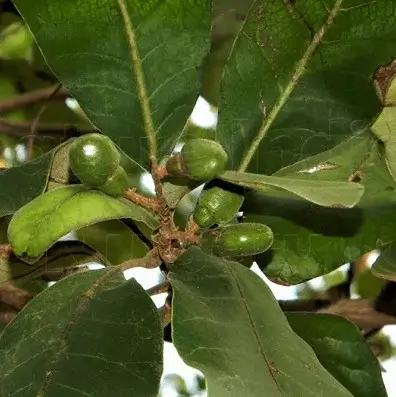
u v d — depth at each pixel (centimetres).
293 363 40
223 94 50
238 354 39
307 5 49
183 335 39
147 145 46
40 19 46
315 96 50
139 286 42
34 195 49
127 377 40
